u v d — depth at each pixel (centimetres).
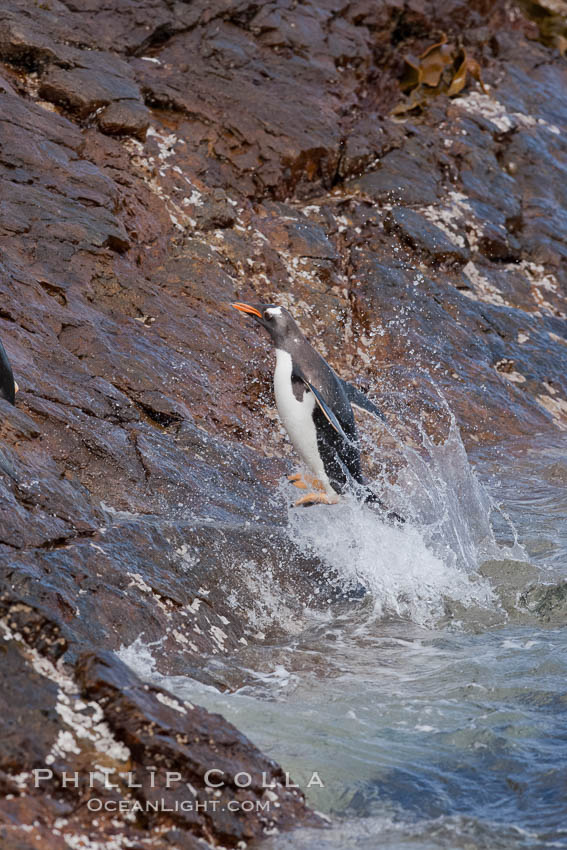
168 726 856
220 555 1353
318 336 2336
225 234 2411
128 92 2495
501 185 3092
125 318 1966
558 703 1090
